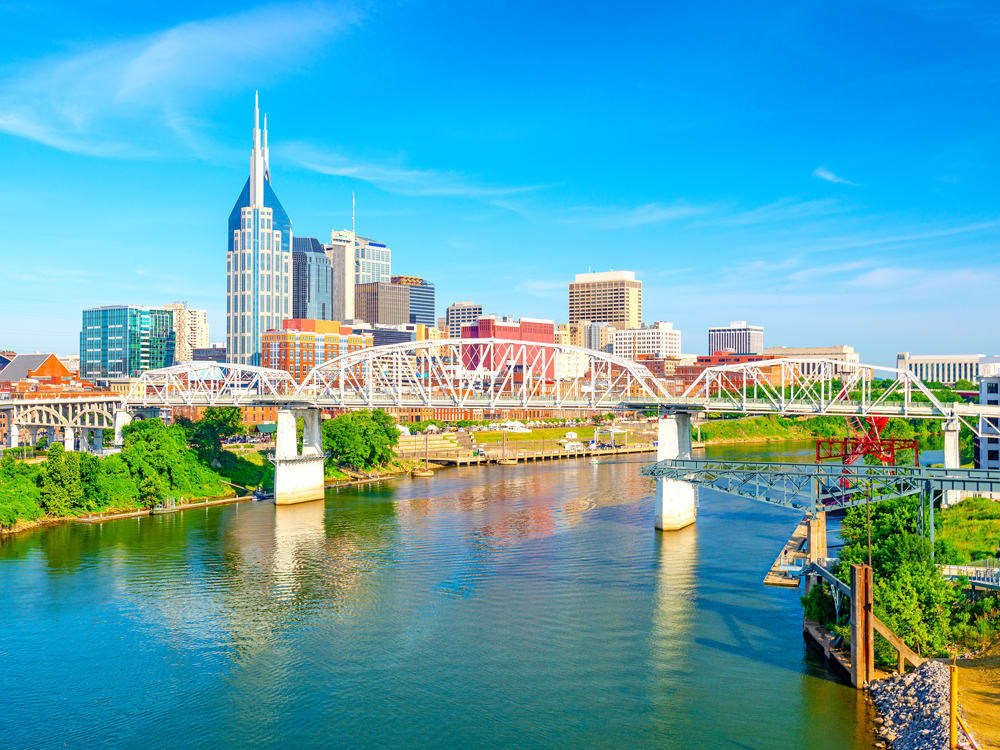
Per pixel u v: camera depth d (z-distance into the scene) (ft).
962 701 207.62
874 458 495.82
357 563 391.45
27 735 222.48
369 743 215.72
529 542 435.53
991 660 231.91
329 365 626.64
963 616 253.65
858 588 236.02
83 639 288.71
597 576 362.12
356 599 331.77
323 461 625.82
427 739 217.15
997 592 262.26
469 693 242.58
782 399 531.50
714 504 552.82
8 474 498.28
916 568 252.01
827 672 251.19
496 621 302.86
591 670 256.52
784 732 215.31
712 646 273.75
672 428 521.24
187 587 350.84
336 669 261.44
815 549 343.67
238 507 564.30
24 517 481.46
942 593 246.47
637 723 222.69
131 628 299.58
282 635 291.38
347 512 540.52
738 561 387.75
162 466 565.94
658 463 370.53
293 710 234.17
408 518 514.68
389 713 231.50
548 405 571.69
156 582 358.84
